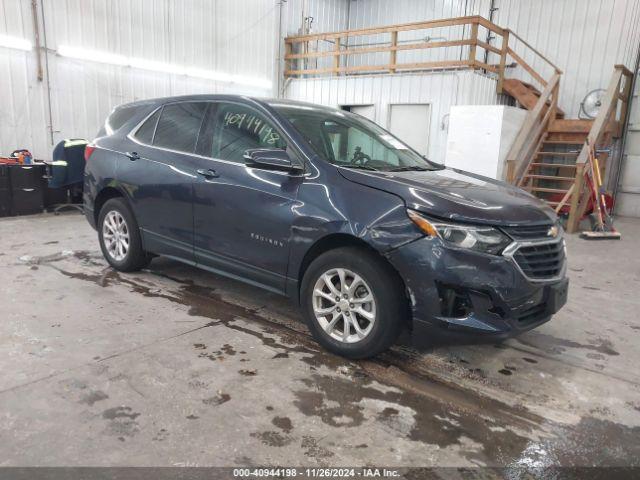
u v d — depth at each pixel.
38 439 2.00
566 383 2.77
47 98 8.20
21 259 4.80
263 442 2.06
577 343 3.37
